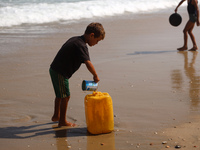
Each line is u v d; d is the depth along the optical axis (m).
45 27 18.83
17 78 9.74
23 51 13.20
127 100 7.70
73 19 21.80
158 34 16.97
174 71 10.30
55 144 5.50
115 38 15.91
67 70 5.97
